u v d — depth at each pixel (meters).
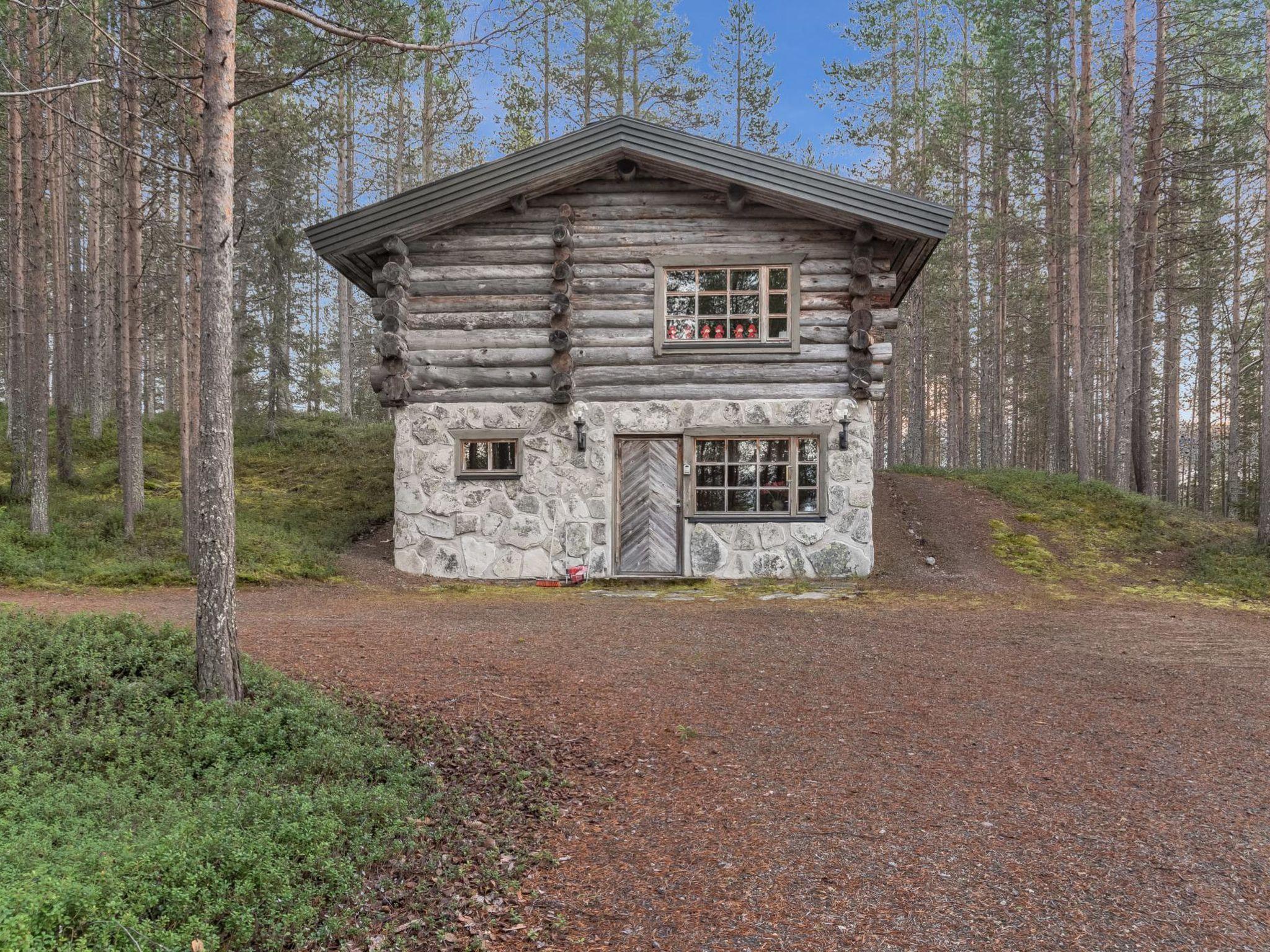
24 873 3.07
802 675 7.25
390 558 13.85
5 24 13.02
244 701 5.63
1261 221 23.27
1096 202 23.38
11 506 15.09
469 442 13.39
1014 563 13.48
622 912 3.49
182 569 11.99
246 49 11.36
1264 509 13.97
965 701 6.52
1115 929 3.30
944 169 24.59
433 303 13.24
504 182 12.62
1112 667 7.65
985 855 3.96
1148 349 20.53
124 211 15.34
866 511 12.86
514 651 7.83
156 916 3.12
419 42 7.72
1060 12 19.25
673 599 11.53
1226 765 5.15
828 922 3.37
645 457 13.29
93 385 21.89
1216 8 17.22
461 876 3.79
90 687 5.73
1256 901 3.53
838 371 12.95
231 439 5.77
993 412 29.72
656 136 12.47
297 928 3.23
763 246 13.00
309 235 12.74
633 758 5.28
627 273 13.09
